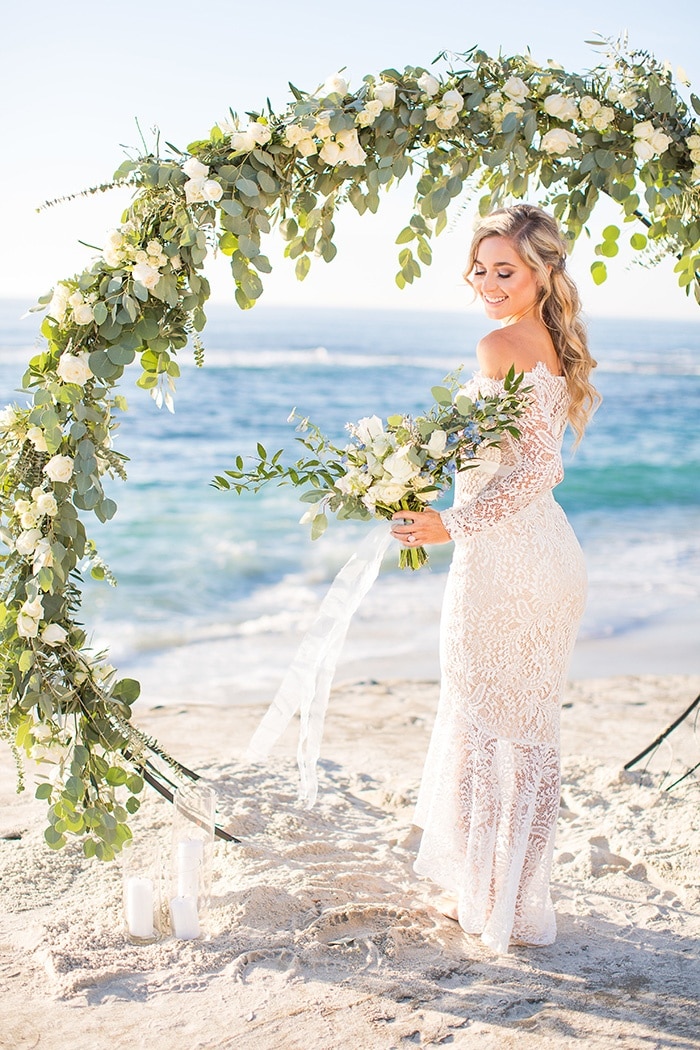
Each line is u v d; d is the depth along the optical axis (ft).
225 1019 8.71
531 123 10.07
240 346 145.69
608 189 10.65
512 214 10.06
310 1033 8.51
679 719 14.93
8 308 176.55
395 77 10.19
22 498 9.59
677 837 12.83
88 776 10.10
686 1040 8.45
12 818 13.28
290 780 15.08
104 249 9.55
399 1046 8.34
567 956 9.98
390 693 20.88
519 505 9.72
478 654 10.10
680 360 151.43
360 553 10.31
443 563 34.86
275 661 23.98
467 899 10.25
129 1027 8.57
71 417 9.50
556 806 10.27
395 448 9.61
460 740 10.49
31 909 10.78
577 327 10.44
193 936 10.13
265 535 37.86
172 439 61.31
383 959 9.79
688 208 11.08
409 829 13.34
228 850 11.98
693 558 36.22
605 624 27.45
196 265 9.61
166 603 28.99
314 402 87.25
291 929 10.30
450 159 10.45
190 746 16.84
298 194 10.42
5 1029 8.48
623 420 82.64
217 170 9.80
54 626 9.57
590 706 19.80
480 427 9.45
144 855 10.28
